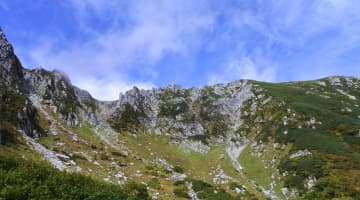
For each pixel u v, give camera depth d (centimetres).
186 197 4984
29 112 6750
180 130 10975
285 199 5775
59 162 4800
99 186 2502
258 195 5828
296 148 7425
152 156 8300
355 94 13875
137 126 10906
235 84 15325
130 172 5931
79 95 11381
